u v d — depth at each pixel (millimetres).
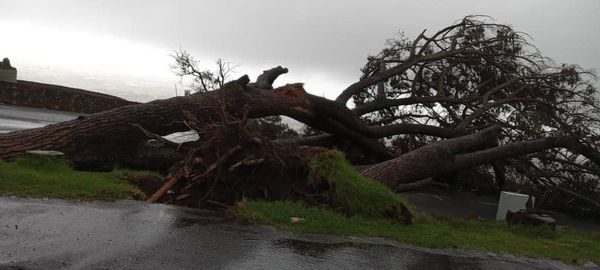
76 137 8398
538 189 13180
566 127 12766
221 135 7449
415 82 14609
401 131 12805
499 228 8680
